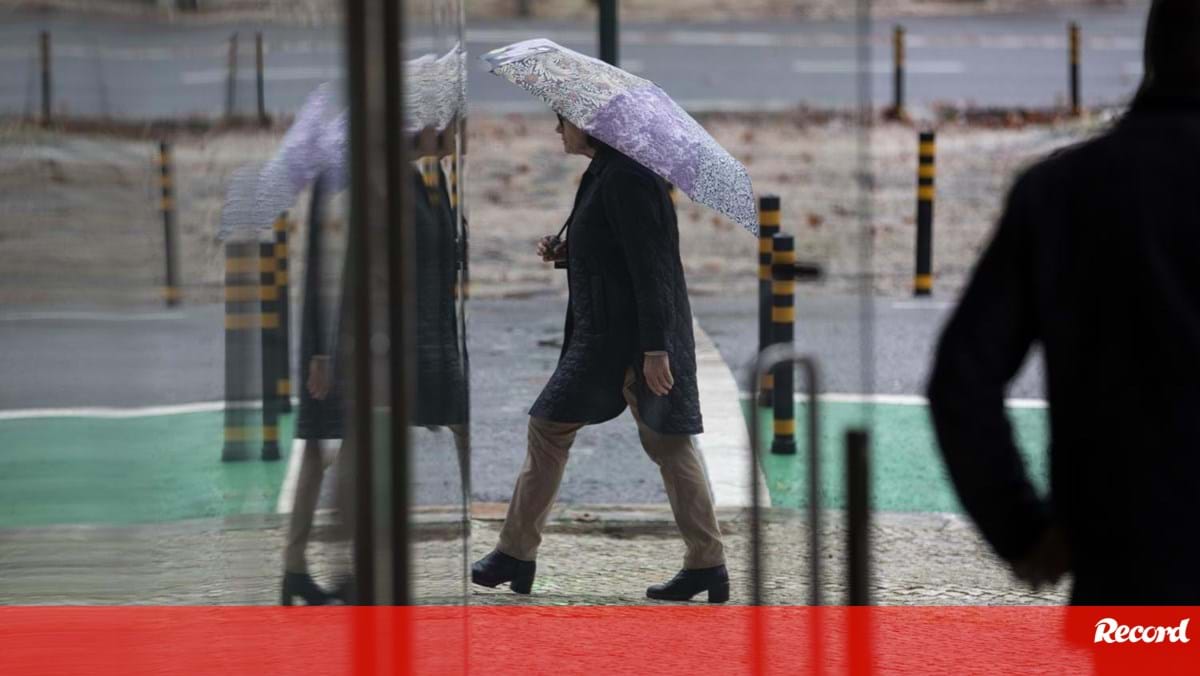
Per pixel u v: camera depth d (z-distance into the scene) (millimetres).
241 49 10297
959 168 65750
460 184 12484
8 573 10500
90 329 10453
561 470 21219
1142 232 9688
